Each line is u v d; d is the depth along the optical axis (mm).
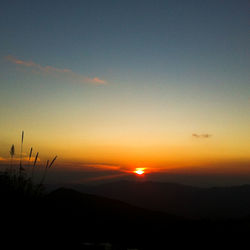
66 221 9234
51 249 7043
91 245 8461
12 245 6484
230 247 11211
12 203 7641
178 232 13328
